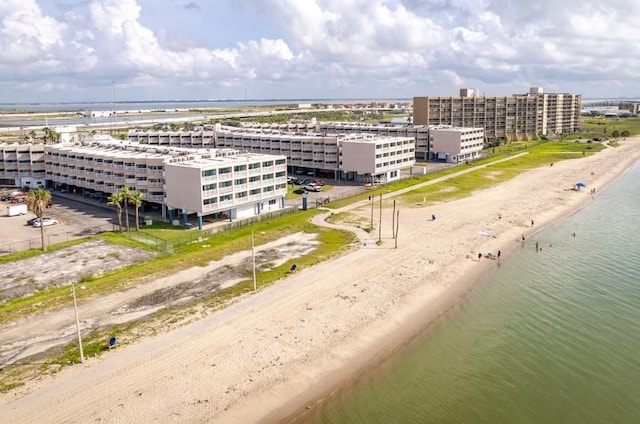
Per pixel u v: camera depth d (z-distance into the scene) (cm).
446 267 8419
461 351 5756
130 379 5109
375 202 13312
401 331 6212
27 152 15362
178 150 13750
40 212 9156
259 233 10312
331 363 5481
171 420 4528
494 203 13338
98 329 6141
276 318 6450
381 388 5059
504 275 8119
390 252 9088
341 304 6881
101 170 13075
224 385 5044
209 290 7312
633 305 6981
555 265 8612
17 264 8475
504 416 4625
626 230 10881
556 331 6234
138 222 10988
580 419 4572
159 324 6256
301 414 4669
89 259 8731
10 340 5894
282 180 12325
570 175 17875
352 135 18200
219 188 10819
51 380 5072
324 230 10531
